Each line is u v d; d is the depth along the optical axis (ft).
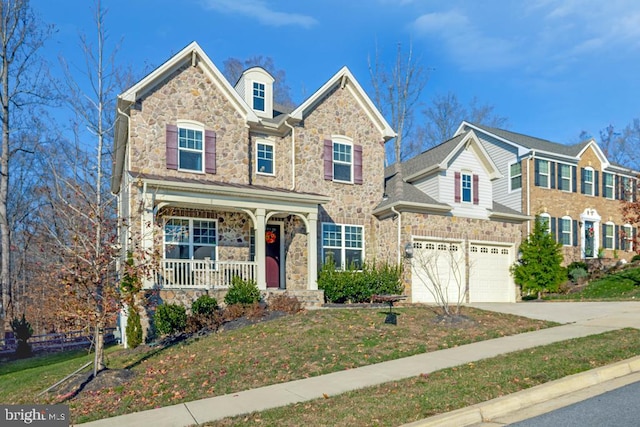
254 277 53.98
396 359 30.96
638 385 23.44
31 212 89.10
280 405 23.31
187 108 55.26
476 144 68.33
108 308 30.09
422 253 62.34
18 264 92.79
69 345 63.00
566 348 30.58
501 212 68.85
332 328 38.91
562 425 18.85
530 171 85.56
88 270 30.71
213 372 30.01
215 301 45.96
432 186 66.49
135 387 28.50
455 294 64.03
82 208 37.78
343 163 64.23
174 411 23.56
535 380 24.21
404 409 21.07
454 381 24.75
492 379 24.54
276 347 34.40
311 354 32.32
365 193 65.16
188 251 54.08
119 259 37.09
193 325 43.73
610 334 34.55
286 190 57.36
